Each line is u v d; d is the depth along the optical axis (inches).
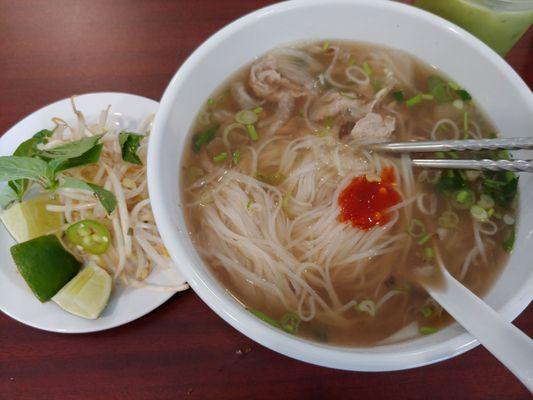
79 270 11.5
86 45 14.1
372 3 10.8
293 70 11.8
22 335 10.3
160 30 14.3
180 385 9.7
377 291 9.6
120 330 10.4
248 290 9.4
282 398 9.6
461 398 9.5
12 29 14.3
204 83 10.4
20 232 11.6
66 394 9.6
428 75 11.6
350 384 9.7
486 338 7.1
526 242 9.0
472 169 10.0
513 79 9.8
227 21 14.5
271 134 11.2
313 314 9.2
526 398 9.5
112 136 12.8
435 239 10.0
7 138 12.6
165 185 8.4
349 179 10.7
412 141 10.9
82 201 12.3
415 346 7.5
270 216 10.3
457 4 11.7
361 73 12.0
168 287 10.7
